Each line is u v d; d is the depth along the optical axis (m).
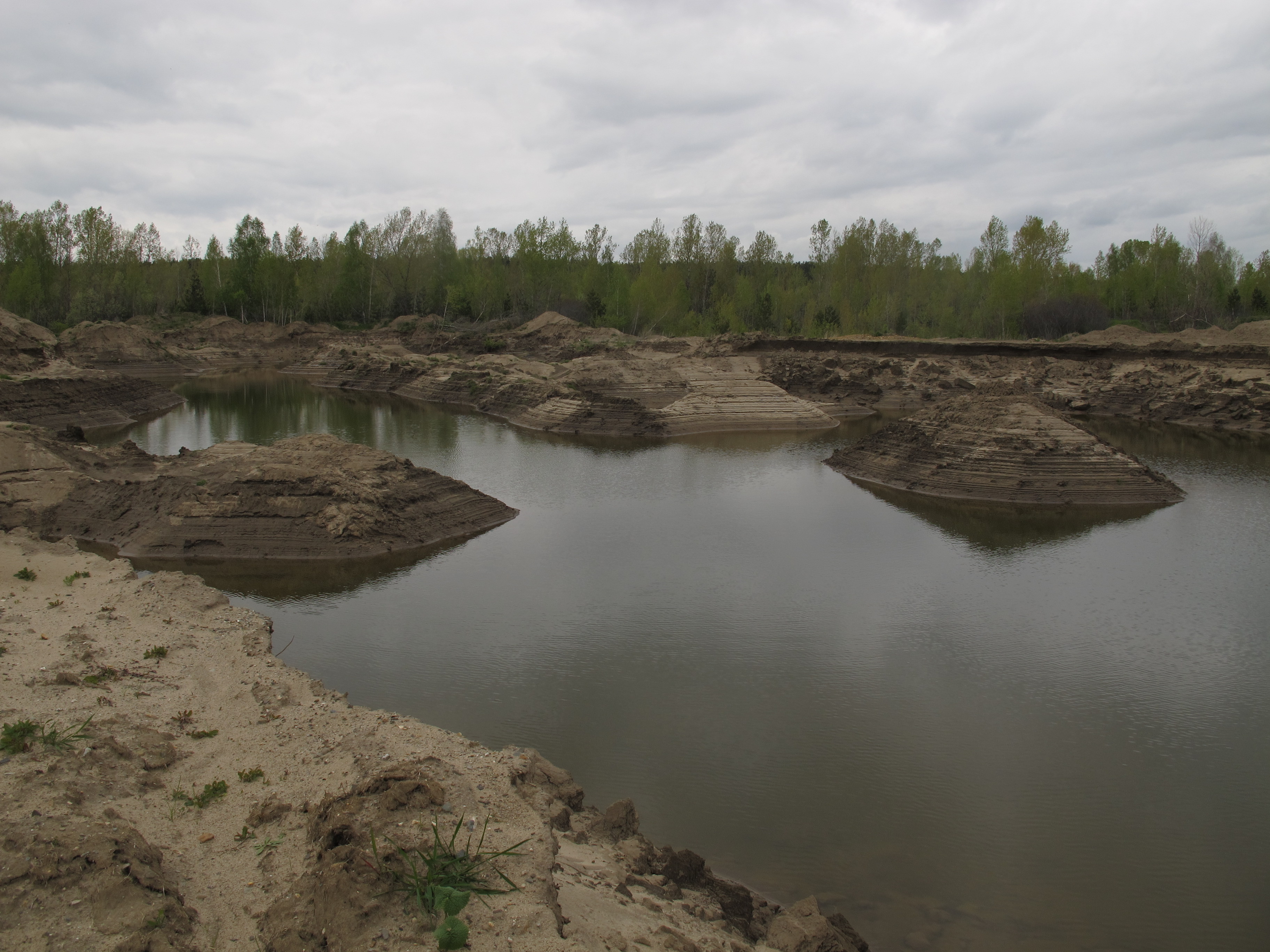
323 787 17.38
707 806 22.95
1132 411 100.44
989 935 18.39
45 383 81.50
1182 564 45.16
